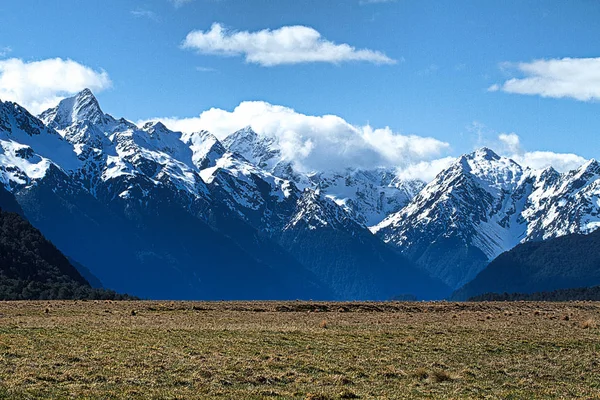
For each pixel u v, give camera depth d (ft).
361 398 180.75
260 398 176.55
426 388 196.95
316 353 239.91
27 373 189.88
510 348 263.08
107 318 347.36
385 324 337.72
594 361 241.14
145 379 190.80
